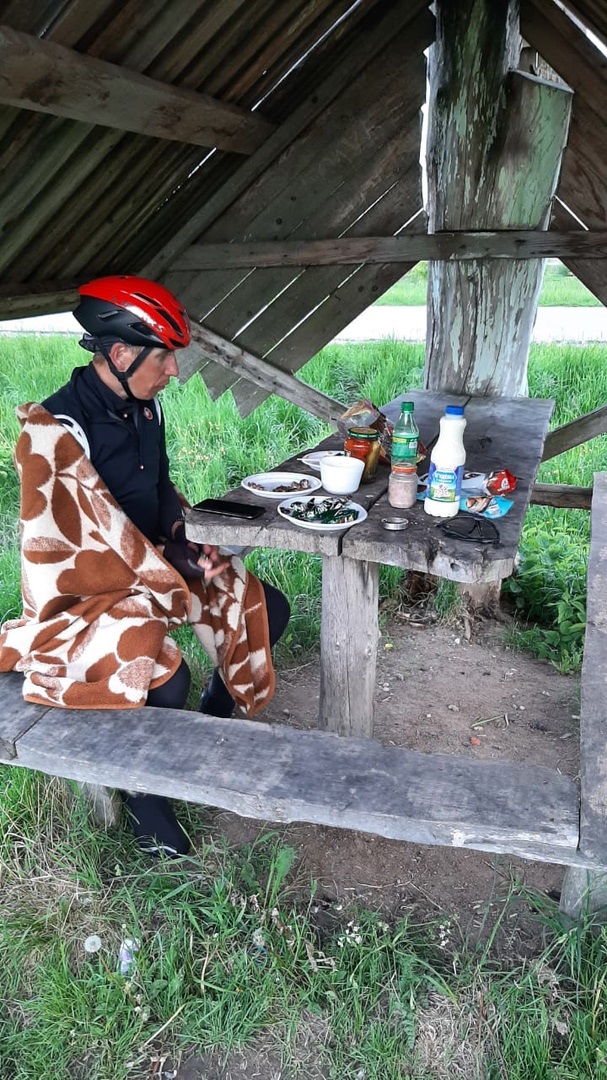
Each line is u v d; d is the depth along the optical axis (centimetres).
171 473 547
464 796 192
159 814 243
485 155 360
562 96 345
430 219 393
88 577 230
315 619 386
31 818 252
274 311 423
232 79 325
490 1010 197
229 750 208
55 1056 195
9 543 475
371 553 214
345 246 398
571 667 366
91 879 231
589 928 209
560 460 552
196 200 402
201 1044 197
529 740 316
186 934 217
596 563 322
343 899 236
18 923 219
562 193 378
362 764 203
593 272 371
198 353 450
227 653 268
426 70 369
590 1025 188
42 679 228
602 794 190
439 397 400
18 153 267
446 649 387
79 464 221
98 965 213
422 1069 188
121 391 228
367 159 388
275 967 206
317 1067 192
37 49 205
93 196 328
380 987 205
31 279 356
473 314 392
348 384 755
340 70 371
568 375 726
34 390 743
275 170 396
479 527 220
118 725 219
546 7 347
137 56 258
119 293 211
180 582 238
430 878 245
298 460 289
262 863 246
